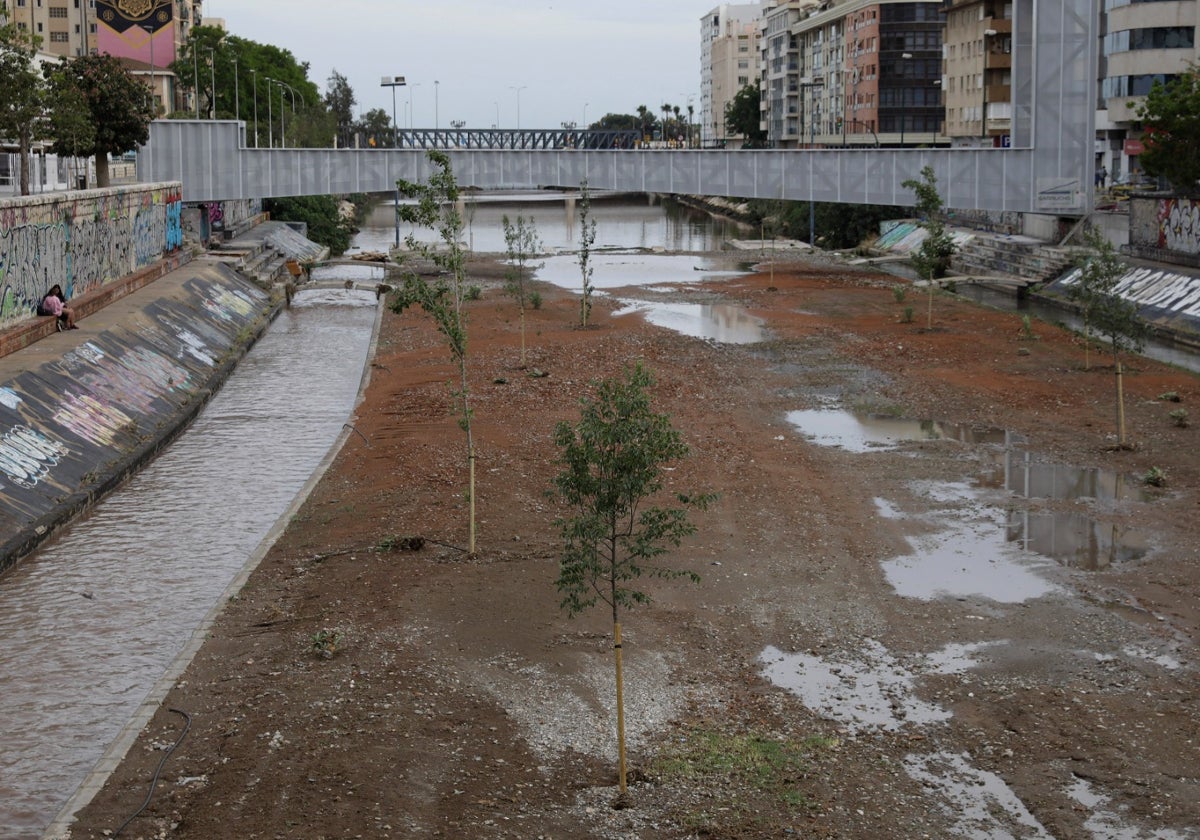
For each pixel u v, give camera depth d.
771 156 108.06
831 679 24.88
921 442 45.12
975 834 18.91
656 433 20.78
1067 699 23.70
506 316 81.19
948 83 154.12
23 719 24.45
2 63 65.19
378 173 110.69
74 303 60.75
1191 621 27.77
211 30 159.12
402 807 19.08
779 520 35.47
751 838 18.52
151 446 46.41
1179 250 77.69
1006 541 33.66
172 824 18.95
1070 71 91.88
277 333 77.69
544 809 19.33
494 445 44.22
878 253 124.75
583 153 113.38
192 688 24.28
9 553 33.56
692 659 25.75
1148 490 38.38
